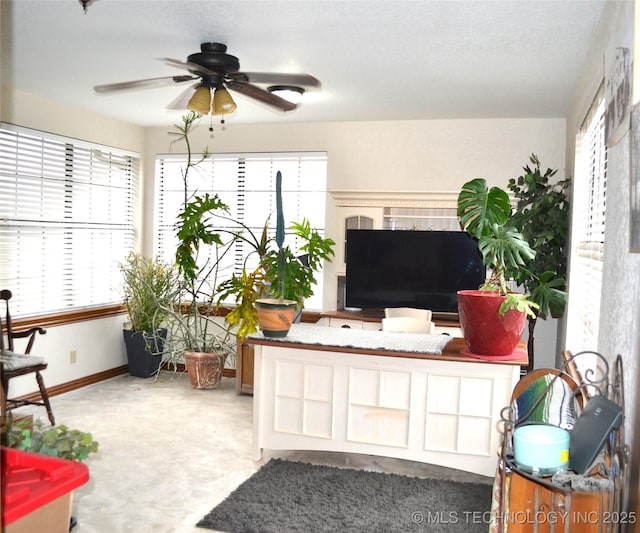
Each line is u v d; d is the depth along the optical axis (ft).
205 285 19.11
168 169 19.75
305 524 8.95
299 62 11.66
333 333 11.48
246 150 18.78
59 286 16.49
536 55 10.89
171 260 18.95
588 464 5.28
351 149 17.79
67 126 16.31
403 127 17.34
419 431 10.19
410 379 10.18
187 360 17.16
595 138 10.80
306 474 10.89
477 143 16.81
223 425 13.92
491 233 9.91
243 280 15.72
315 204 18.38
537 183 14.48
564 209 14.19
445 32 9.84
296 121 17.97
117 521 9.11
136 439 12.87
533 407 6.59
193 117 16.76
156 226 19.81
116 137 18.37
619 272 6.61
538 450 5.47
